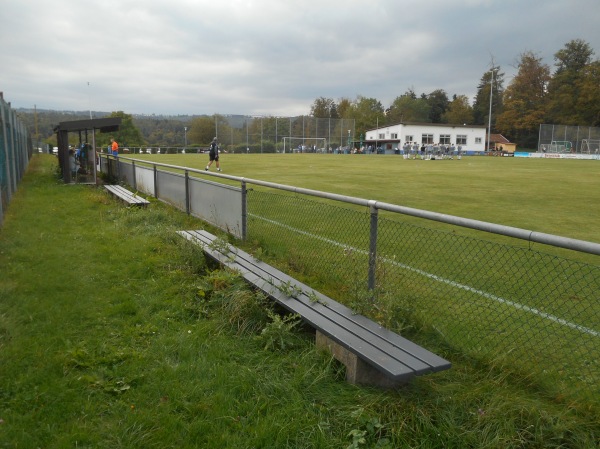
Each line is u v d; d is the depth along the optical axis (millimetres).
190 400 2986
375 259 4504
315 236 7781
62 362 3377
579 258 6988
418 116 113750
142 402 2953
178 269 5691
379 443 2621
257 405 2932
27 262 5855
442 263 6465
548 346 3941
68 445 2537
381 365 2943
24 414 2797
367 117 103500
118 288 5008
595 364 3613
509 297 5164
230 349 3697
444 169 29281
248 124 66750
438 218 3730
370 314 4004
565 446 2684
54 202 11109
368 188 16750
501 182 19875
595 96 76125
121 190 12781
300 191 5461
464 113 104125
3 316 4070
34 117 65125
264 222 8344
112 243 6984
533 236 3088
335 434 2725
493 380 3369
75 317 4219
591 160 54156
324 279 5527
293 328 4027
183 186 9859
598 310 4781
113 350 3611
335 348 3477
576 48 83812
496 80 103062
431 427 2754
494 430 2762
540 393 3244
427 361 3014
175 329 4055
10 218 8797
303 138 69250
